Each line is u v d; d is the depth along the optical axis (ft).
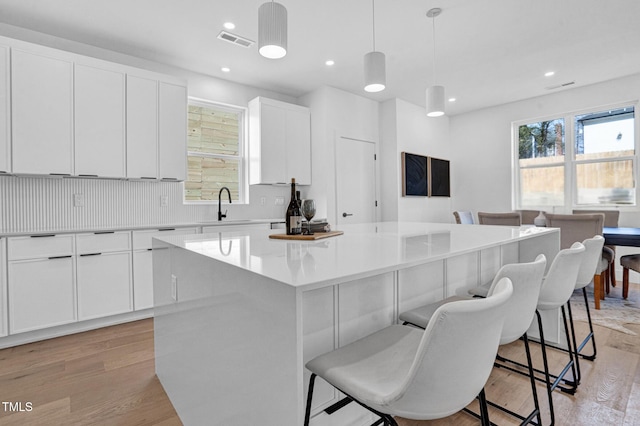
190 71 12.80
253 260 3.79
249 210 14.40
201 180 13.51
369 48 11.14
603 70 13.32
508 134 17.66
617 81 14.23
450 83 14.57
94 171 9.79
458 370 2.51
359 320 4.43
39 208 9.72
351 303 4.32
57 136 9.20
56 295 8.69
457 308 2.35
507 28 9.98
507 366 6.86
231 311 3.68
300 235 5.95
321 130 14.71
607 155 14.88
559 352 7.47
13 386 6.34
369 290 4.57
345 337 4.25
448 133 20.01
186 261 4.84
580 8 9.01
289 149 14.44
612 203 14.76
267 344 3.10
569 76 13.91
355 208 15.69
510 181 17.62
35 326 8.38
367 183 16.29
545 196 16.81
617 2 8.74
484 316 2.47
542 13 9.23
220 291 3.89
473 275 6.87
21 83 8.68
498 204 18.08
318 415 4.12
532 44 11.02
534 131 17.12
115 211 11.03
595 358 7.13
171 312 5.57
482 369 2.72
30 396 6.00
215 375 4.11
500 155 17.98
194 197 13.33
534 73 13.53
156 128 10.93
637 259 10.93
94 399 5.89
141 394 6.02
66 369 7.00
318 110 14.85
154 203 11.84
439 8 8.92
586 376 6.44
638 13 9.25
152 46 10.78
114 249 9.58
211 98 13.34
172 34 10.05
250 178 14.25
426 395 2.50
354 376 3.07
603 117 14.97
